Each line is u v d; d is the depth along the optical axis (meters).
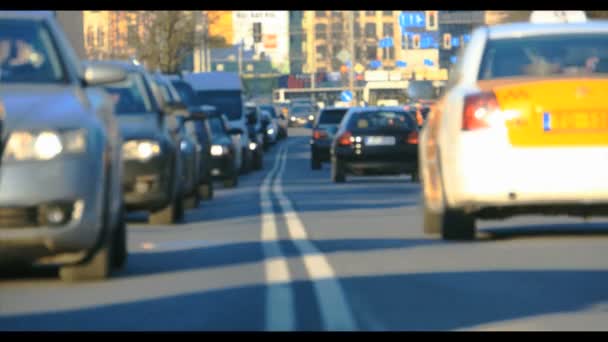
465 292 18.72
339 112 89.81
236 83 98.75
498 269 21.38
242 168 81.00
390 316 16.62
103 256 20.77
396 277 20.55
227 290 19.38
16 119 20.17
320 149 88.19
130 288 19.88
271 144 148.25
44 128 20.12
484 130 24.97
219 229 33.00
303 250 25.47
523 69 26.42
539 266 21.69
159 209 33.25
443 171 25.98
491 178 24.86
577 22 28.03
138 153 32.56
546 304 17.50
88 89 22.88
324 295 18.44
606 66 26.36
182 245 27.91
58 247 19.97
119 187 22.47
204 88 98.56
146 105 34.81
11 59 22.80
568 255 23.34
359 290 19.06
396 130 64.19
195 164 42.50
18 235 19.77
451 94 26.36
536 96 24.84
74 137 20.27
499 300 17.91
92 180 20.17
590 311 16.86
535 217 33.47
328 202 45.25
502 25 28.14
